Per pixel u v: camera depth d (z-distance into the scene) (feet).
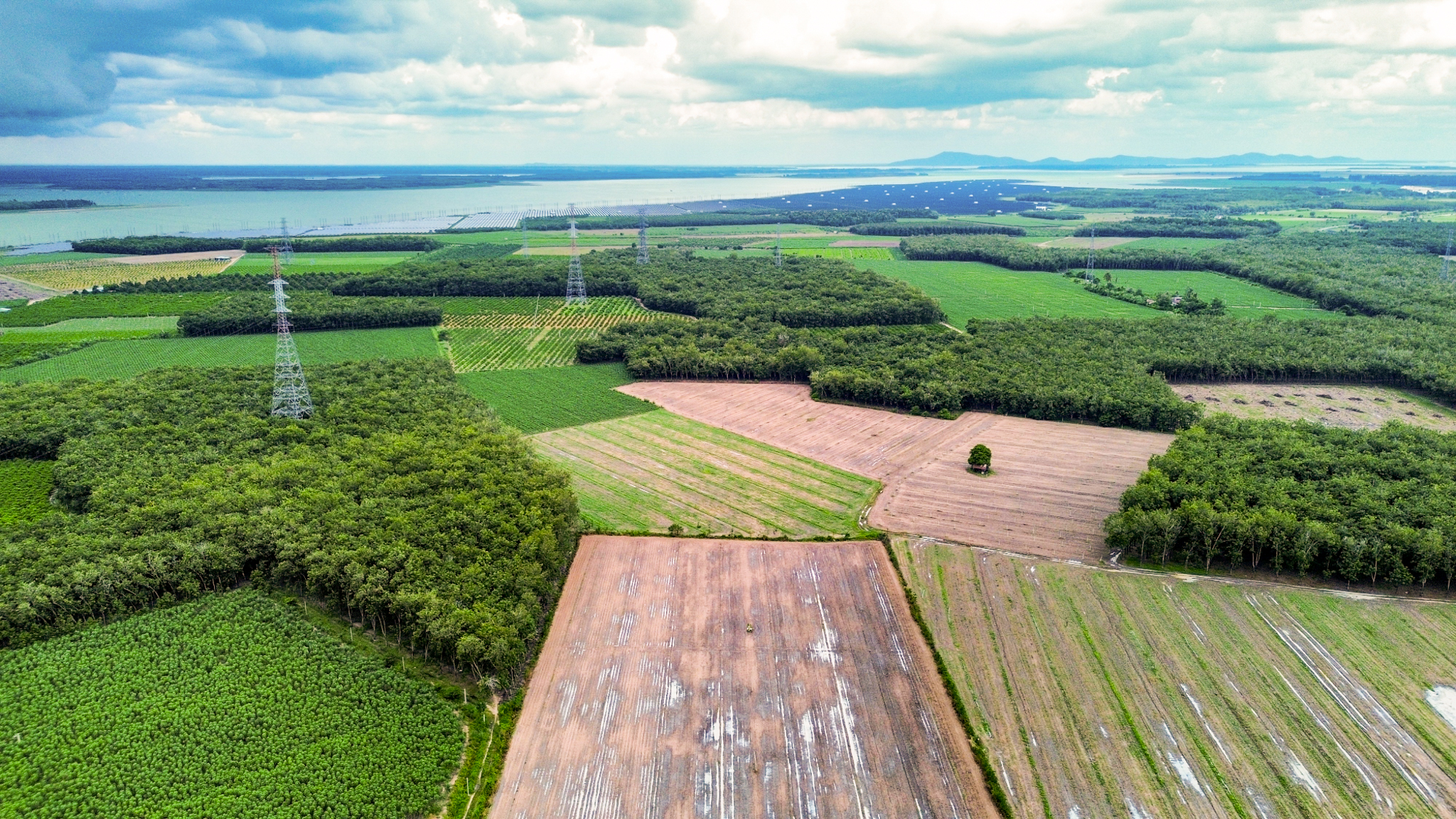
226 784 257.14
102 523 386.32
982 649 325.83
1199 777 262.06
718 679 309.42
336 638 329.31
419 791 256.11
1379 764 267.18
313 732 278.05
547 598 357.41
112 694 292.81
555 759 270.87
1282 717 288.10
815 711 292.61
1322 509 393.50
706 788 259.19
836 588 369.09
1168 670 312.91
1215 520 377.71
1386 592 364.79
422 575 341.62
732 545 405.59
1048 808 250.98
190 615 337.72
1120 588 367.66
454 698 300.20
